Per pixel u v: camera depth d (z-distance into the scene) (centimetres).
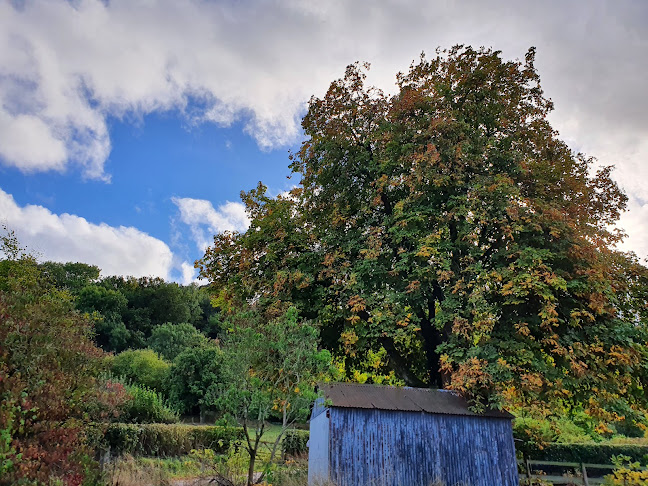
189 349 3788
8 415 557
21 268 2317
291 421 1201
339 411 1238
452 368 1476
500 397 1297
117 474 1157
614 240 1596
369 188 1888
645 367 1445
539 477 1553
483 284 1495
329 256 1666
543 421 1909
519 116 1905
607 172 1883
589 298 1419
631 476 1341
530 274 1402
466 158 1661
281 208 1898
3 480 511
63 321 812
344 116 1936
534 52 1862
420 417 1277
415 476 1215
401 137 1797
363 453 1207
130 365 3709
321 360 1138
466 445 1273
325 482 1096
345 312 1652
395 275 1652
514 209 1474
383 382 2080
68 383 761
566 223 1492
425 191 1675
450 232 1739
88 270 7656
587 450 1964
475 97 1848
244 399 1116
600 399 1423
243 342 1138
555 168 1783
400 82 1986
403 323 1496
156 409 2448
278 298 1650
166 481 1227
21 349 690
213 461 1464
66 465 625
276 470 1412
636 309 1698
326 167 1914
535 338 1485
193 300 7775
